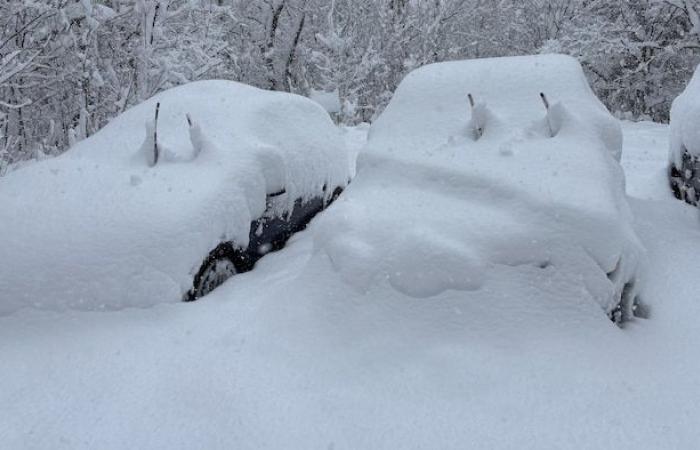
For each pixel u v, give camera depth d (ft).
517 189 11.40
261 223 15.87
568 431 8.39
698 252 14.24
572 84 14.14
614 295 10.78
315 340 10.58
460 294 10.53
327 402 9.17
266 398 9.35
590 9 70.69
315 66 74.69
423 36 70.28
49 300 11.87
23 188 13.96
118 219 12.77
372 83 70.28
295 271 13.96
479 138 13.46
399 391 9.30
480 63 15.48
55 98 36.47
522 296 10.49
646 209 16.65
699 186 16.56
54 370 10.43
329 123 21.67
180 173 14.51
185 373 10.15
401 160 13.17
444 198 11.97
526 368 9.55
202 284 13.44
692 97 17.87
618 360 9.78
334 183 20.81
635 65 71.92
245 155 15.43
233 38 70.44
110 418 9.15
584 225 10.68
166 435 8.73
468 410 8.83
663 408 8.84
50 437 8.77
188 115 15.90
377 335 10.43
